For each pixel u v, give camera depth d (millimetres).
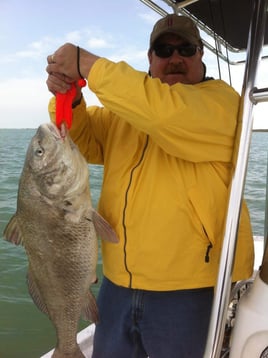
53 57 1724
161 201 1839
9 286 6250
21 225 1985
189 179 1823
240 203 1422
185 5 2986
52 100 2082
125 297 1995
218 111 1700
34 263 2004
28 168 1932
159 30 2189
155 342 1931
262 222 8172
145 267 1876
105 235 1918
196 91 1688
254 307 1340
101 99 1675
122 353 2070
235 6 2980
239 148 1408
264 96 1329
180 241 1833
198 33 2262
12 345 4805
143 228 1861
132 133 2000
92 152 2281
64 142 1858
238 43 3555
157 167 1868
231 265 1426
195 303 1880
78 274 1972
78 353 2072
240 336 1351
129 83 1596
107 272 2062
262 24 1413
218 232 1843
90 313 2041
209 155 1756
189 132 1656
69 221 1915
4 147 25719
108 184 2010
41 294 2043
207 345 1432
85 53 1701
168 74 2225
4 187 13164
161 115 1585
